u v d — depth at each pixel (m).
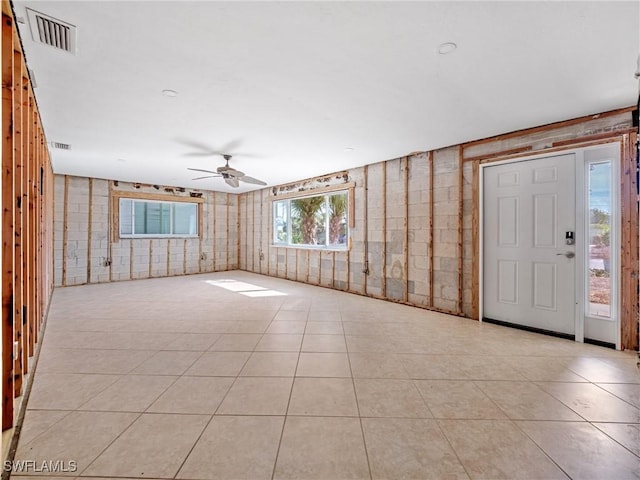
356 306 4.52
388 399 1.99
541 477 1.36
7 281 1.64
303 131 3.56
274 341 3.04
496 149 3.69
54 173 5.90
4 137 1.60
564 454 1.50
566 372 2.39
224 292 5.55
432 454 1.50
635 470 1.40
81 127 3.41
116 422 1.73
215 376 2.29
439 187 4.26
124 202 6.98
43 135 3.51
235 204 8.77
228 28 1.79
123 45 1.95
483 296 3.81
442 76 2.34
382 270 5.00
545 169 3.31
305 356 2.67
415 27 1.79
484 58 2.10
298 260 6.80
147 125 3.35
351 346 2.92
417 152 4.43
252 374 2.33
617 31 1.80
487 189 3.78
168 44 1.94
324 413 1.83
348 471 1.39
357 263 5.43
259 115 3.10
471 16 1.69
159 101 2.76
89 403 1.92
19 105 1.92
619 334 2.86
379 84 2.47
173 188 7.59
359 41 1.92
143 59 2.11
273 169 5.66
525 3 1.59
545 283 3.31
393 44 1.95
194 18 1.70
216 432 1.65
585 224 3.06
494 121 3.25
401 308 4.42
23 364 2.20
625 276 2.83
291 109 2.95
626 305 2.83
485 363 2.55
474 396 2.04
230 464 1.43
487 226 3.79
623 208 2.83
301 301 4.84
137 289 5.83
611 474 1.38
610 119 2.94
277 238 7.60
